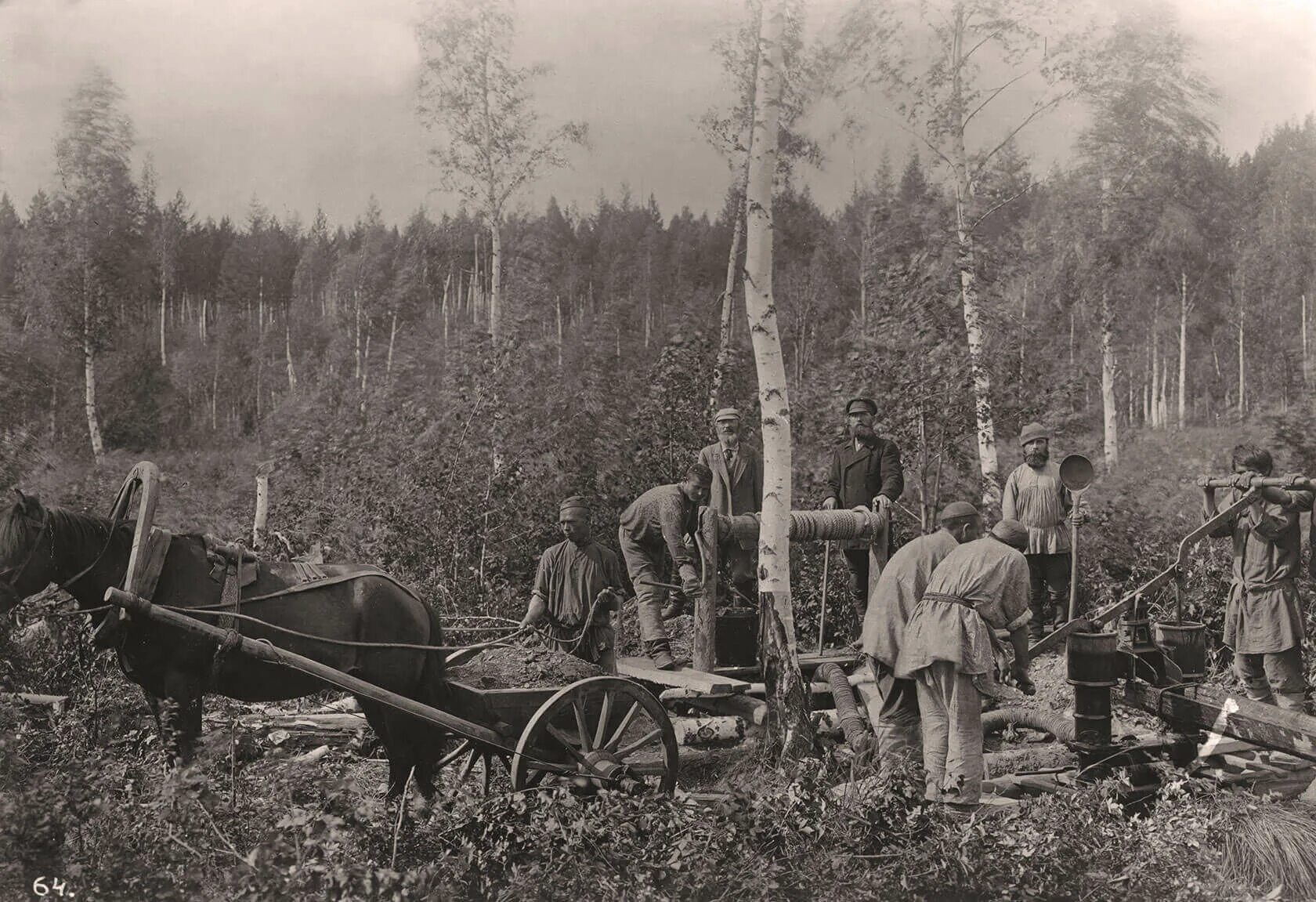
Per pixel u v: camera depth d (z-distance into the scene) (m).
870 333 13.88
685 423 13.81
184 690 5.86
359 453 14.80
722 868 4.66
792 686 7.21
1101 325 25.78
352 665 6.09
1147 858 4.77
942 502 13.41
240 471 22.38
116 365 31.39
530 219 31.11
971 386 12.85
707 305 25.92
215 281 54.34
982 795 6.09
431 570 11.99
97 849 4.50
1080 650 6.04
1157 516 13.46
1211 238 34.12
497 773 6.84
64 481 16.86
